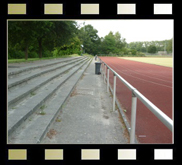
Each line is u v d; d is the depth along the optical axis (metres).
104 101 6.39
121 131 3.91
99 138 3.55
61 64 14.39
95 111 5.23
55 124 4.22
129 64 30.72
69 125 4.17
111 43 97.06
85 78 12.11
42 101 5.04
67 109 5.38
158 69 21.50
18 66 8.68
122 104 6.11
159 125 4.31
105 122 4.40
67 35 22.84
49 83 7.78
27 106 4.40
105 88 8.82
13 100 4.36
